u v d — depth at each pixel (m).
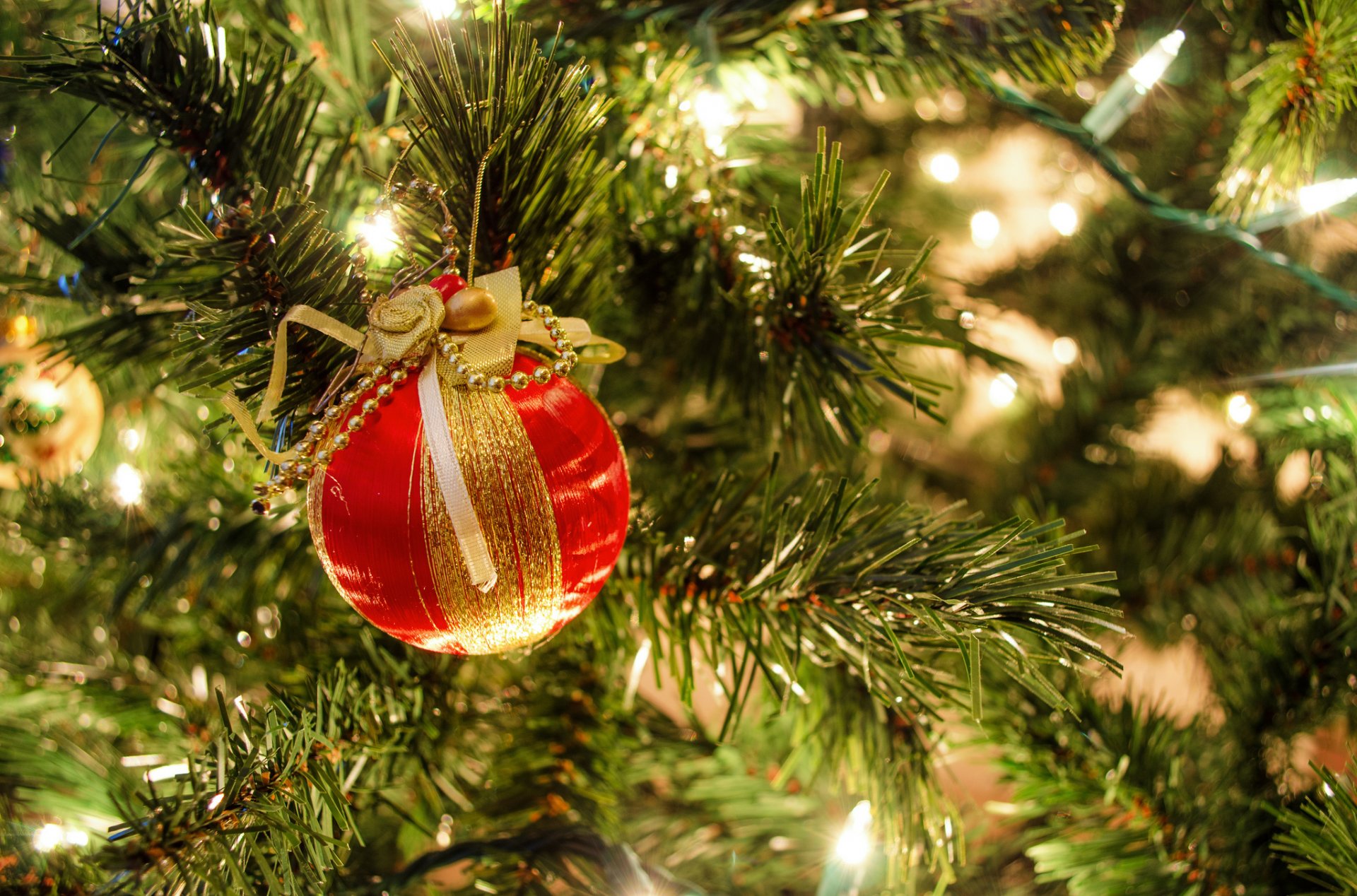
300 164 0.44
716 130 0.46
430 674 0.47
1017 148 0.92
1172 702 0.52
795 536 0.42
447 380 0.37
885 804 0.44
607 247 0.45
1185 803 0.48
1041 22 0.44
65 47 0.40
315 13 0.47
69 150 0.52
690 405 0.64
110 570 0.53
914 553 0.41
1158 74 0.48
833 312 0.42
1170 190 0.61
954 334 0.54
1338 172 0.50
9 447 0.49
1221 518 0.63
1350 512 0.51
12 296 0.49
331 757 0.41
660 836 0.56
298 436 0.40
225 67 0.42
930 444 0.85
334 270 0.40
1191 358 0.66
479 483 0.37
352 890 0.44
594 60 0.47
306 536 0.48
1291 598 0.53
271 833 0.38
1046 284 0.74
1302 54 0.44
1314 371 0.54
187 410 0.56
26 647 0.55
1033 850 0.48
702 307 0.47
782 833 0.56
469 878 0.46
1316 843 0.41
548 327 0.38
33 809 0.50
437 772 0.48
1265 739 0.50
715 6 0.46
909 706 0.43
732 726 0.48
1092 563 0.61
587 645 0.51
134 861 0.36
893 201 0.60
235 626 0.53
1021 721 0.49
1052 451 0.69
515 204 0.41
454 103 0.39
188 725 0.50
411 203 0.40
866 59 0.48
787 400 0.44
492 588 0.37
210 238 0.38
